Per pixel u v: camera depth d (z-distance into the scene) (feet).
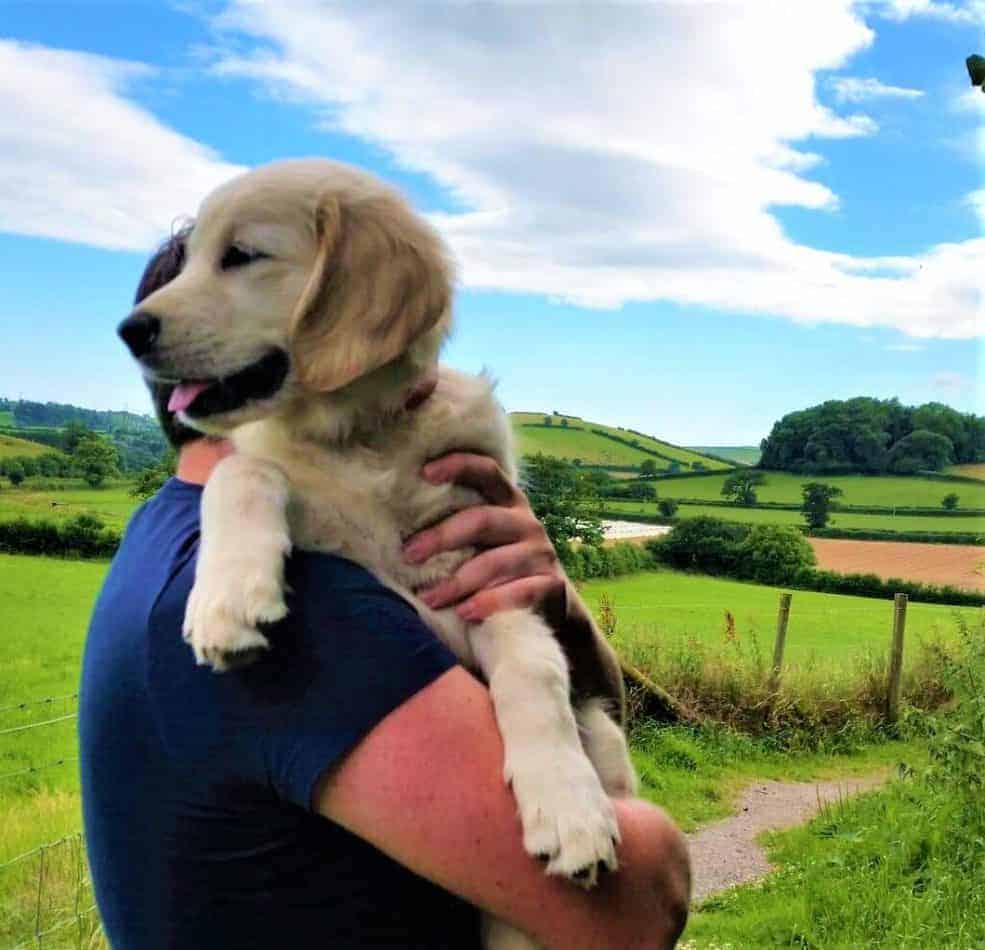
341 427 6.38
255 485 5.65
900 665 40.81
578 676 6.97
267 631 4.65
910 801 27.22
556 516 59.11
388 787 4.49
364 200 7.11
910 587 71.92
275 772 4.52
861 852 24.08
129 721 4.84
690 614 55.72
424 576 6.13
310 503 6.03
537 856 4.66
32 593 34.12
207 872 4.66
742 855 26.43
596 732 6.91
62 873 16.90
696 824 29.45
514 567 6.12
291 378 6.69
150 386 7.06
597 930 4.77
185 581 4.95
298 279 6.98
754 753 37.45
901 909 20.25
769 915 21.13
